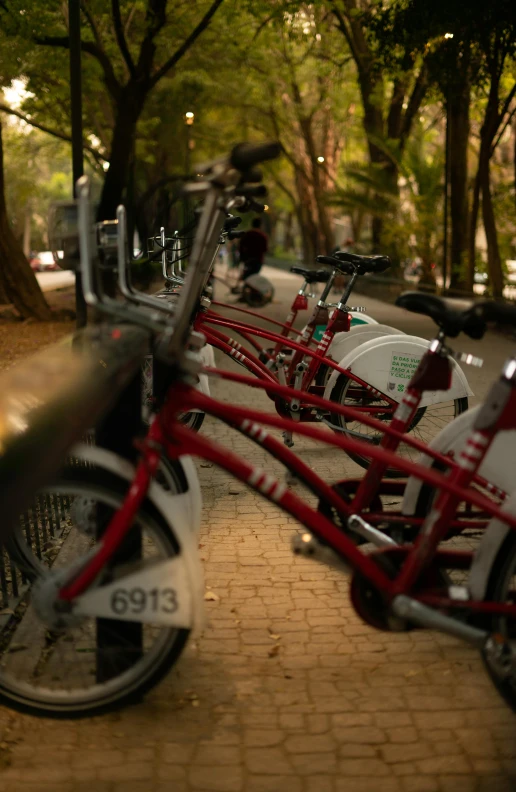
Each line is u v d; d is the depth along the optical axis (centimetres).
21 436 178
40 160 4297
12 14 1463
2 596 376
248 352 593
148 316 263
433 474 271
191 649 331
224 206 277
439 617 264
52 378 219
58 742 270
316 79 3209
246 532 467
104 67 1659
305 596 383
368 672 316
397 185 2392
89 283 257
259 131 3775
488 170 1714
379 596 276
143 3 1587
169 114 2891
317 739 272
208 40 2275
